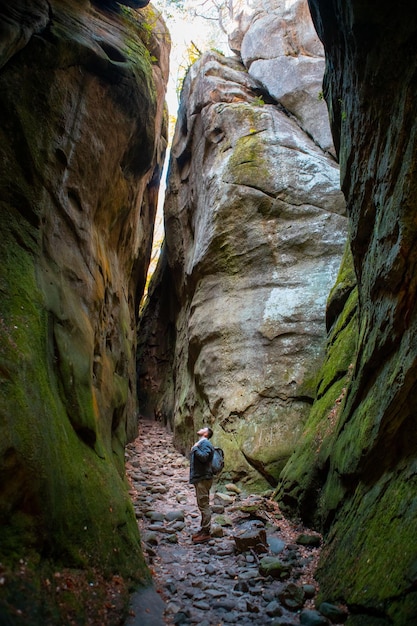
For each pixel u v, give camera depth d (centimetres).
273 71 1234
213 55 1355
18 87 564
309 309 906
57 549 359
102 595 371
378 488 441
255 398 868
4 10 549
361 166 505
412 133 388
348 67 497
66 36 659
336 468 552
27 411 383
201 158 1215
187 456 1040
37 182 559
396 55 402
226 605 423
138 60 852
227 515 681
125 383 961
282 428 820
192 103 1323
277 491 725
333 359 750
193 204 1273
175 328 1489
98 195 780
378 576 368
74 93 684
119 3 939
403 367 421
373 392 489
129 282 1291
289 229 993
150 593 427
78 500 411
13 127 544
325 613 390
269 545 562
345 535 461
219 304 1005
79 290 632
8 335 416
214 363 956
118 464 674
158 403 1514
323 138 1119
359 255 543
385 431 444
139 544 493
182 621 392
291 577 483
